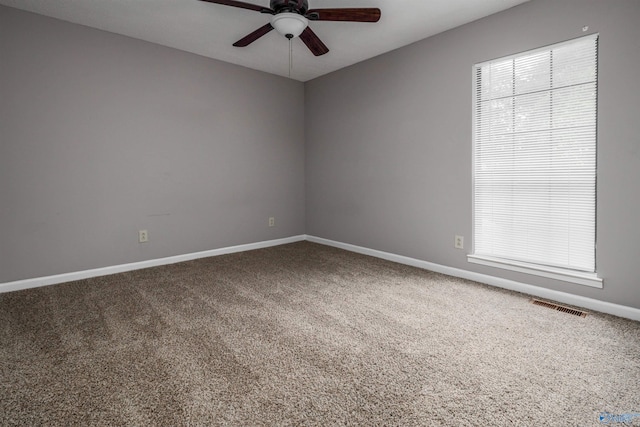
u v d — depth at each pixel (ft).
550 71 8.06
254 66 13.30
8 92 8.67
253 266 11.43
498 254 9.32
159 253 11.56
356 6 8.57
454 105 9.90
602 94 7.26
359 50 11.53
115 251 10.63
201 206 12.48
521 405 4.45
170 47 11.35
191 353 5.79
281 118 14.69
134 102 10.71
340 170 13.91
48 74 9.20
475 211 9.71
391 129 11.76
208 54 12.00
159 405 4.47
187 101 11.86
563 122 7.93
